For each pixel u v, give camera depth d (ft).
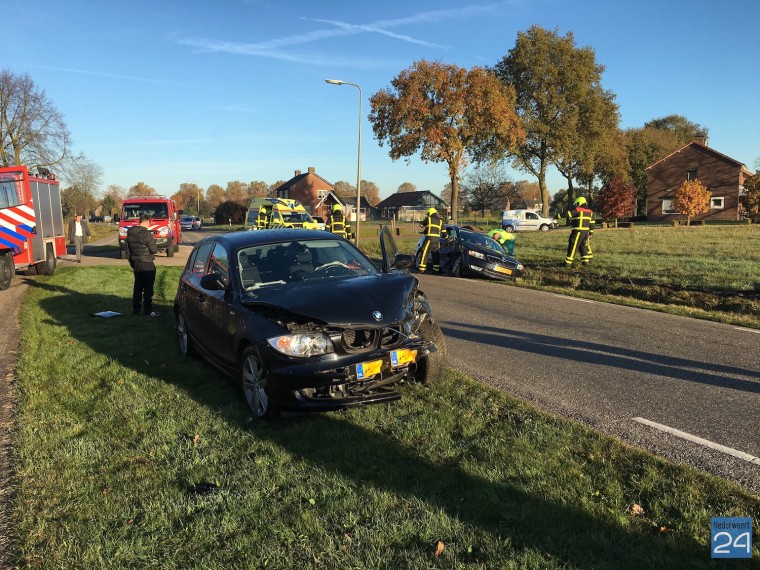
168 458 12.58
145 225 29.89
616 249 70.69
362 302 14.80
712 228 114.11
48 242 49.49
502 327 26.76
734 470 11.69
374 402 14.28
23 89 143.74
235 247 18.20
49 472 11.94
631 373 18.92
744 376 18.48
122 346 23.13
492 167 174.09
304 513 10.06
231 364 16.47
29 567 8.91
